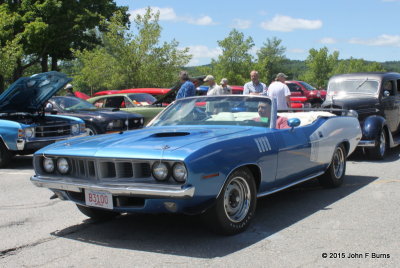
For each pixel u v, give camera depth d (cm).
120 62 2781
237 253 378
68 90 1372
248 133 452
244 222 432
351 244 398
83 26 3228
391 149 1108
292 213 508
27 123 881
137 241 418
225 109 527
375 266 348
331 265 350
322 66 7206
